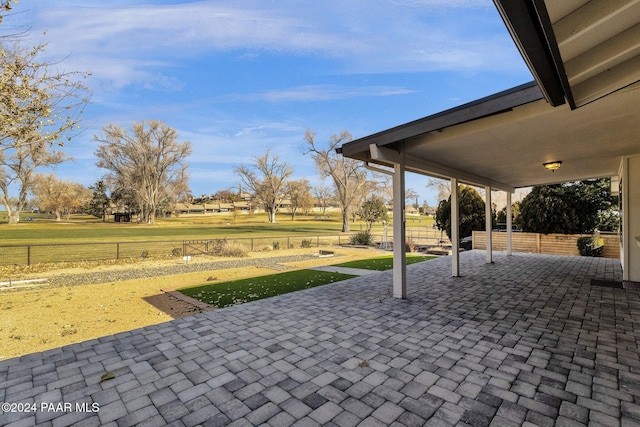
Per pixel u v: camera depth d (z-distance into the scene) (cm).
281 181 4447
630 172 594
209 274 889
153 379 259
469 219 1338
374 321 398
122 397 233
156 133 4044
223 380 256
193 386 247
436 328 370
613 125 371
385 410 213
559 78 193
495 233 1215
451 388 240
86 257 1327
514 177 817
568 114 333
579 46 185
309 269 895
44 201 4709
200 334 358
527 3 128
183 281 777
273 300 506
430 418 204
